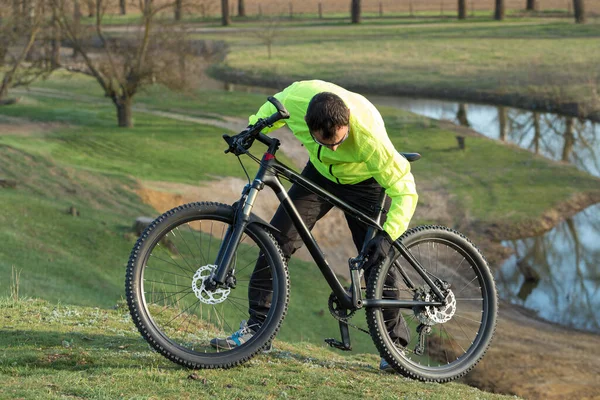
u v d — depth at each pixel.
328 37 78.56
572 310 22.17
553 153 38.28
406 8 106.00
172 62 40.22
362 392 4.54
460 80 53.88
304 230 4.59
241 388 4.29
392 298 4.91
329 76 57.28
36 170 28.97
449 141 40.06
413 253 4.95
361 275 4.79
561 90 48.69
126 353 4.77
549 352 18.94
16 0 38.22
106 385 4.04
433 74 56.19
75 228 22.59
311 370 4.93
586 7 88.06
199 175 33.12
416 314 4.91
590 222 29.27
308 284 21.58
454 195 31.80
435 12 100.06
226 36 81.06
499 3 86.94
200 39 78.38
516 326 20.98
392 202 4.61
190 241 19.56
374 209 4.82
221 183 32.31
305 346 6.64
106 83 43.03
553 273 24.86
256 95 53.50
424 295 4.93
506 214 29.67
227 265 4.33
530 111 46.34
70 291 16.95
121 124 41.31
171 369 4.48
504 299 23.17
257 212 27.16
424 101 49.91
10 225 21.14
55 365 4.43
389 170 4.52
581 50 62.12
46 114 43.03
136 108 47.97
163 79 40.28
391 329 4.96
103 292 18.14
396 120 44.06
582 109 44.62
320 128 4.16
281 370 4.83
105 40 40.19
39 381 4.00
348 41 74.94
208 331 6.15
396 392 4.66
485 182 33.53
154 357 4.70
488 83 52.31
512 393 16.48
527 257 26.30
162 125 42.66
